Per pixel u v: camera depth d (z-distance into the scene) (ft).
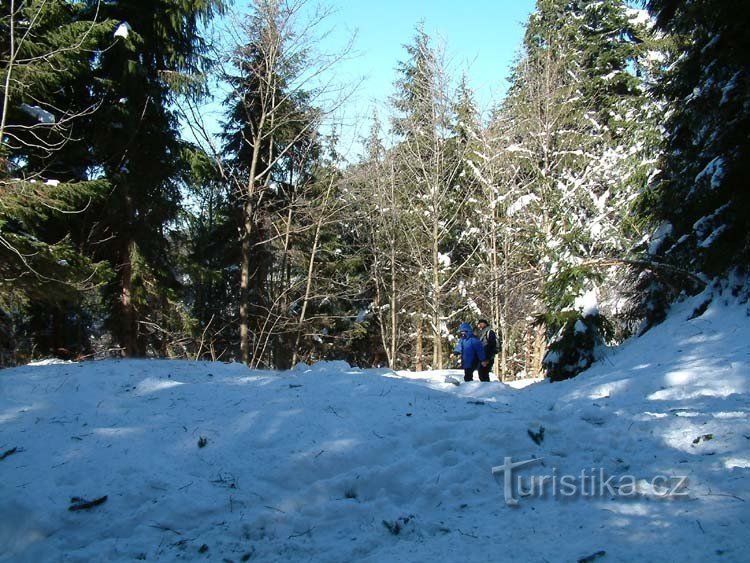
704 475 15.38
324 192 81.05
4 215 45.14
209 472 17.38
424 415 21.09
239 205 72.33
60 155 54.03
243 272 68.90
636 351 38.91
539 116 66.80
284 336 90.53
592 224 48.96
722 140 36.04
